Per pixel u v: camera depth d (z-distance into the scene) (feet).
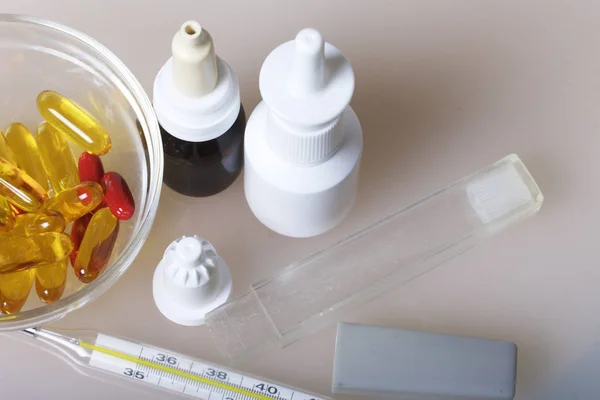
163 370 1.31
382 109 1.41
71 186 1.28
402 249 1.33
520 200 1.33
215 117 1.23
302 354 1.34
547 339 1.36
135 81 1.27
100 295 1.31
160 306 1.31
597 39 1.45
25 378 1.32
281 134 1.20
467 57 1.43
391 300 1.36
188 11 1.43
